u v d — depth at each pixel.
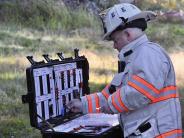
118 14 3.43
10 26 16.50
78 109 3.61
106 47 14.73
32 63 3.48
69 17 18.92
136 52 3.39
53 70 3.64
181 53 14.49
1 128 7.20
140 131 3.38
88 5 20.80
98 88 9.82
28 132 7.10
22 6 18.66
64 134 3.48
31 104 3.45
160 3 22.94
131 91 3.27
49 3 19.44
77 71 3.92
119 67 3.54
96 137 3.42
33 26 17.64
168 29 18.58
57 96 3.67
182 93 8.41
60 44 14.52
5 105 8.29
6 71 10.57
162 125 3.36
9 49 12.97
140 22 3.46
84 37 16.38
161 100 3.38
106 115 4.06
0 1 18.66
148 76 3.26
